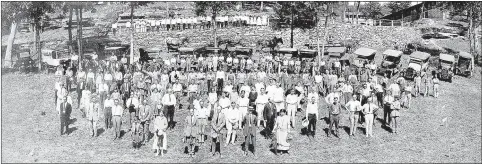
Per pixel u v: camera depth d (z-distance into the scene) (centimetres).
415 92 3709
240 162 2233
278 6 5944
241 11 6806
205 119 2350
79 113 2934
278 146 2342
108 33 5594
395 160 2350
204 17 5778
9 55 4359
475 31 5922
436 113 3259
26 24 6394
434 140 2702
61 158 2222
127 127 2725
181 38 5428
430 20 7400
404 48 6078
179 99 3084
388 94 2819
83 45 4994
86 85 2969
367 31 6194
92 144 2431
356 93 3114
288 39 5859
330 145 2516
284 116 2325
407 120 3058
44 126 2700
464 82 4466
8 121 2750
